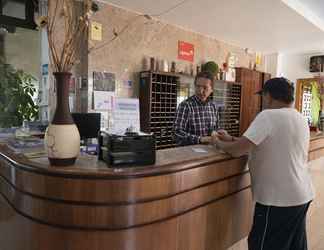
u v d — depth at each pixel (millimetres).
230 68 5367
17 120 3227
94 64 3285
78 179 1308
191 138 2268
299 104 6352
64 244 1359
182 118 2393
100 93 3359
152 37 3881
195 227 1648
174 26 4188
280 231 1655
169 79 3891
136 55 3705
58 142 1356
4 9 3066
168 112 3875
